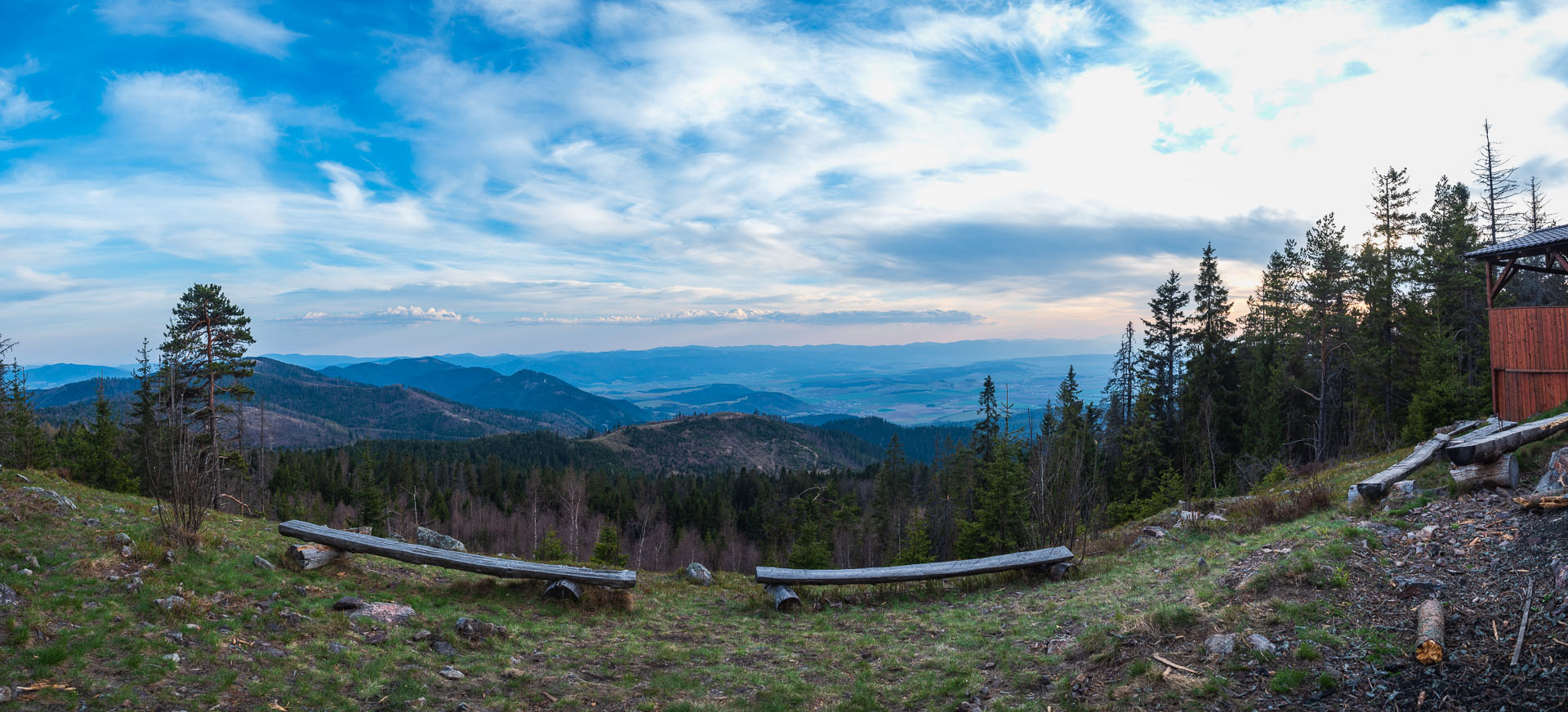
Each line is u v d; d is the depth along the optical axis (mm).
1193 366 43594
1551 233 17688
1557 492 8930
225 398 30375
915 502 67625
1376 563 8180
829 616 10750
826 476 107000
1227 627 6879
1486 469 10648
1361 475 18969
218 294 29312
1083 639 7637
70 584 7777
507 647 8359
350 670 6980
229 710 5816
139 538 9883
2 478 13242
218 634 7188
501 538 70500
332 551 10750
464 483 100000
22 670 5789
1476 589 6984
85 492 14398
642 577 14398
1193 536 13484
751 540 80250
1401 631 6473
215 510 15164
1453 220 37812
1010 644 8359
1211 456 39250
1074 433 20469
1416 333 35781
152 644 6641
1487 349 34531
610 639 9141
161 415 24125
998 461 35031
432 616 9047
